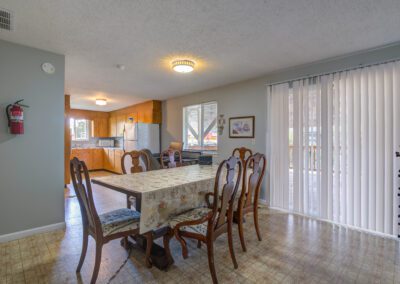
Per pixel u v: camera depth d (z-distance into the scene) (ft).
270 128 11.62
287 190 10.97
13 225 7.93
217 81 13.16
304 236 8.20
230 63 10.05
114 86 14.33
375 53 8.50
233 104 13.66
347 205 9.08
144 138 18.78
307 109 10.20
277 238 8.05
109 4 5.71
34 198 8.35
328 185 9.56
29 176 8.24
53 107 8.75
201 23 6.67
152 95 17.33
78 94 16.71
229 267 6.27
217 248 7.34
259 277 5.84
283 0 5.56
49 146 8.68
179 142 17.11
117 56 9.23
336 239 7.96
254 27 6.91
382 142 8.23
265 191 11.92
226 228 6.30
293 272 6.06
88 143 26.40
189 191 6.62
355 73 8.87
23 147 8.10
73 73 11.53
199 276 5.88
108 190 15.42
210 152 15.55
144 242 6.93
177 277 5.82
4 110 7.71
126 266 6.29
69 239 7.97
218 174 5.36
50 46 8.22
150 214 5.57
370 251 7.14
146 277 5.81
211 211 5.92
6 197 7.79
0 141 7.65
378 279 5.78
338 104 9.28
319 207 9.85
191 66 9.78
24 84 8.10
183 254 6.30
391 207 8.11
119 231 5.56
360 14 6.16
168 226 6.26
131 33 7.28
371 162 8.48
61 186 8.96
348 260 6.64
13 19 6.36
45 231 8.54
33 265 6.31
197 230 5.83
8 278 5.72
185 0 5.57
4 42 7.71
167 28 6.97
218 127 14.52
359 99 8.73
